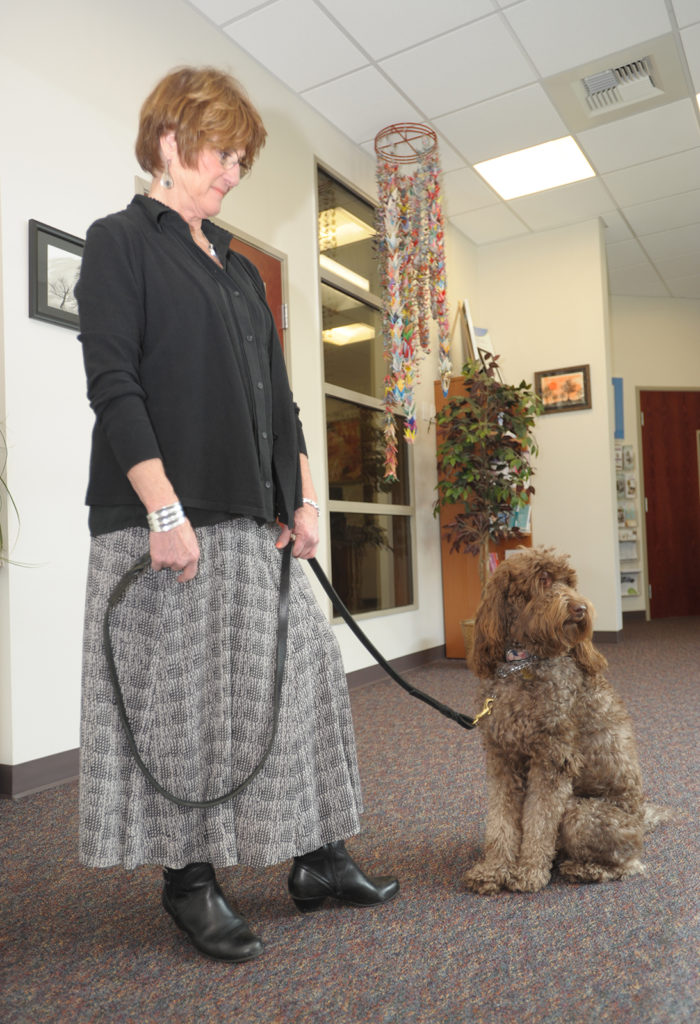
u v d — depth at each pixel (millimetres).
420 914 1571
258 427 1454
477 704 1797
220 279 1467
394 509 5336
